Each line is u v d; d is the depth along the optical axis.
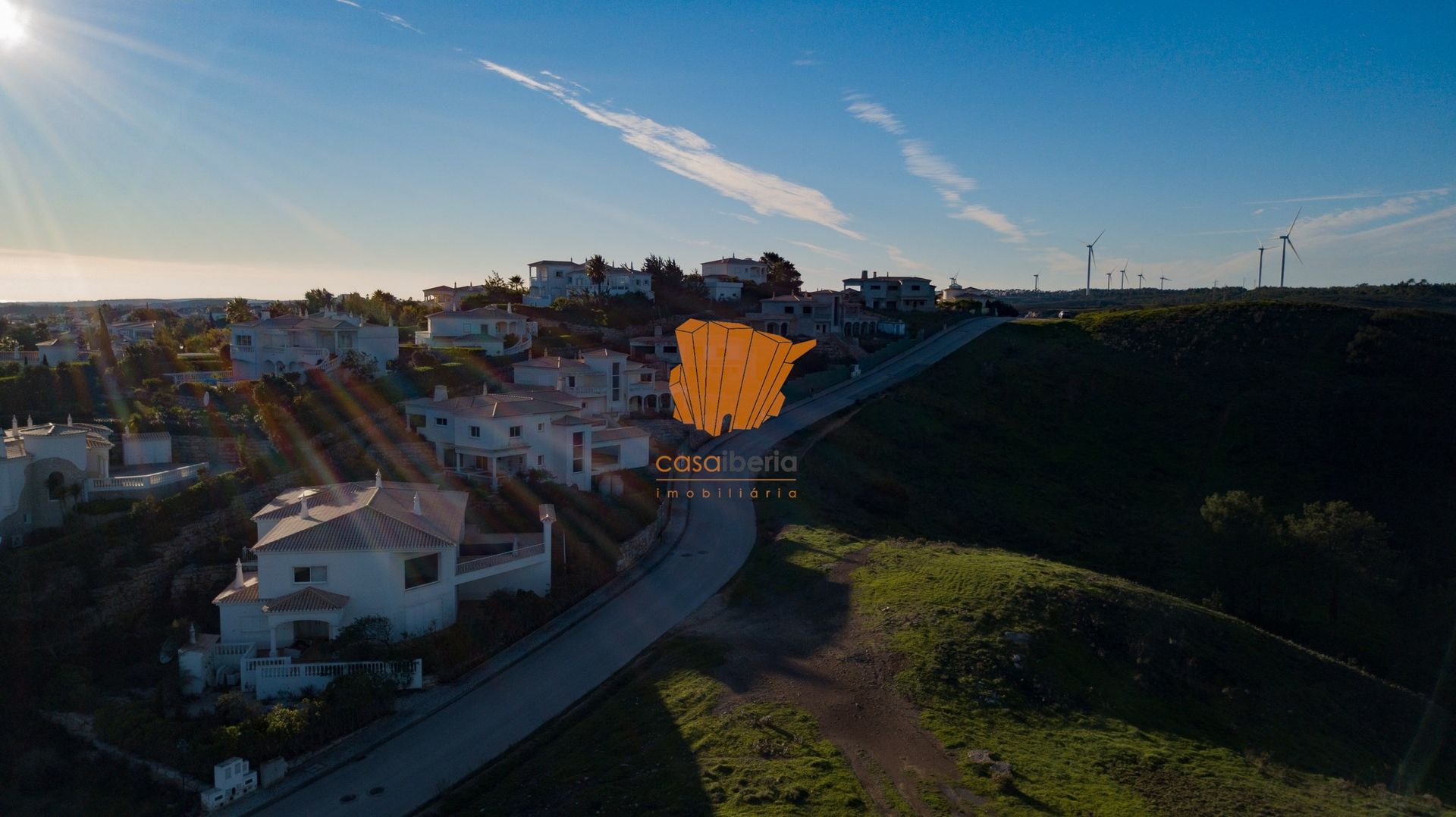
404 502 42.62
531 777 27.41
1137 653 35.59
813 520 55.19
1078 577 43.09
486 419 54.84
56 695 34.44
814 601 41.47
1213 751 29.45
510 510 50.06
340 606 36.19
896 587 41.34
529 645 38.94
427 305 136.88
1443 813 27.03
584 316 110.12
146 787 29.06
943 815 23.48
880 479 68.00
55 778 30.41
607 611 42.38
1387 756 32.78
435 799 27.06
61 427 46.41
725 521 56.47
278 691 33.72
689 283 140.88
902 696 30.97
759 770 25.88
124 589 40.56
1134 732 29.89
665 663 35.28
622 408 80.50
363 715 31.92
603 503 54.94
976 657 33.44
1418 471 73.50
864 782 25.33
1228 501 56.09
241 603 37.12
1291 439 80.62
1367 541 53.50
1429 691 46.44
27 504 43.34
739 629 38.78
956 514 65.31
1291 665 37.88
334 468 54.75
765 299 125.19
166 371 77.00
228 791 27.69
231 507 47.88
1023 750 27.73
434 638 36.72
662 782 25.66
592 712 32.00
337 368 70.75
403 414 62.78
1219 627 39.22
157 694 34.16
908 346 114.00
